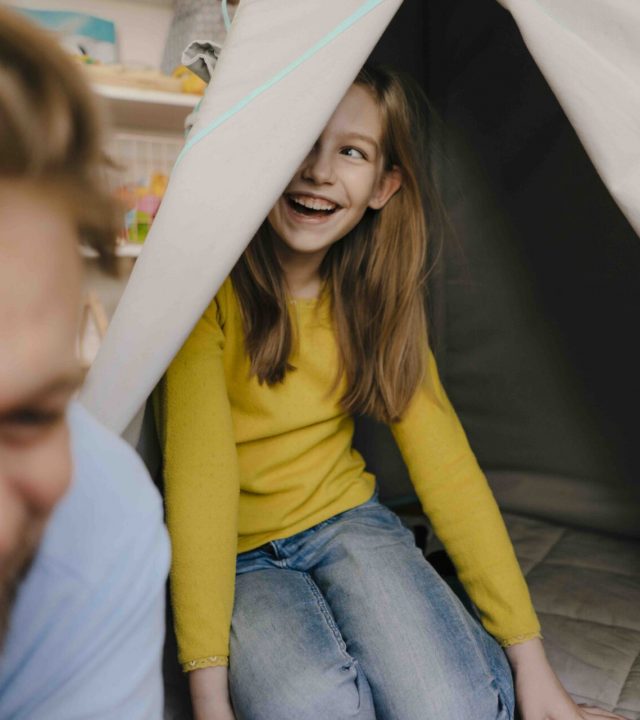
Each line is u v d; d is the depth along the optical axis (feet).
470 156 4.58
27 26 0.73
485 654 2.66
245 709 2.46
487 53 4.34
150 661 1.63
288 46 2.05
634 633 3.35
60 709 1.52
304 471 3.13
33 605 1.42
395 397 3.19
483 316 4.71
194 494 2.64
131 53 6.83
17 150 0.76
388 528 3.14
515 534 4.40
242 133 2.02
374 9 2.07
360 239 3.26
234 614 2.71
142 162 6.41
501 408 4.72
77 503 1.48
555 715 2.65
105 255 0.89
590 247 4.18
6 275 0.81
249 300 3.04
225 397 2.85
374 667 2.60
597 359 4.27
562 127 4.13
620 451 4.25
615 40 2.23
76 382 0.90
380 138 2.98
